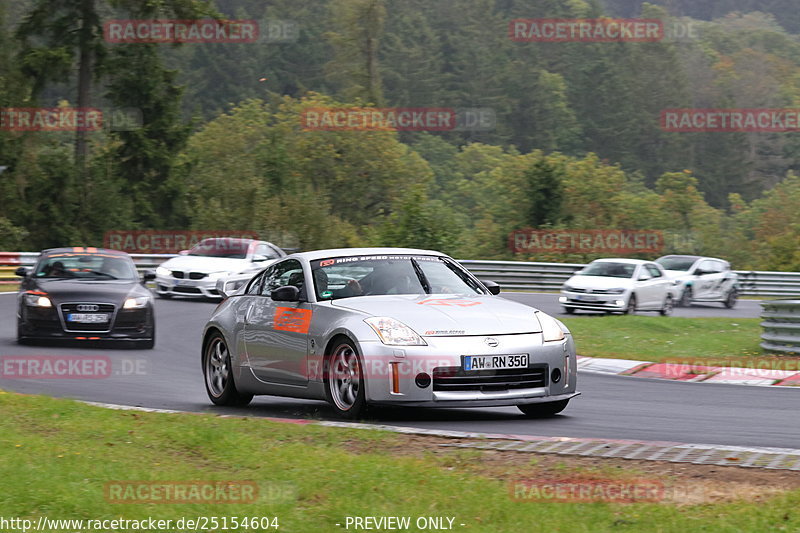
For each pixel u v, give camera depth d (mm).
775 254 172750
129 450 24062
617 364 50438
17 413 29078
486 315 30422
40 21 172625
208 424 27281
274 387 32969
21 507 18547
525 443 25000
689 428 29984
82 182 175375
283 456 22969
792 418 32562
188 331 65312
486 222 194250
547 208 178000
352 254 33750
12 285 100312
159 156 180500
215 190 184750
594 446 24578
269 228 164000
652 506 18688
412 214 154750
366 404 28938
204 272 86250
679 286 105812
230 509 18375
